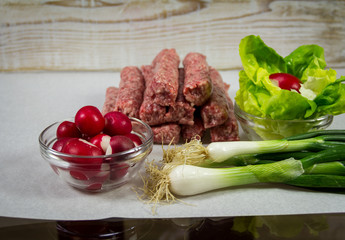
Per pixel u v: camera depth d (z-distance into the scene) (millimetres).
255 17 933
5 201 424
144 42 959
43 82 827
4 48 941
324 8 921
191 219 398
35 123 620
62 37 943
